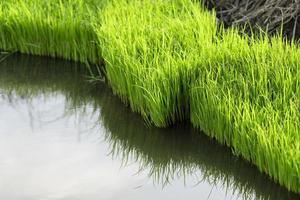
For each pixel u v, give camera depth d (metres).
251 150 3.47
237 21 4.07
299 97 3.50
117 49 3.85
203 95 3.62
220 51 3.76
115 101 3.93
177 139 3.70
